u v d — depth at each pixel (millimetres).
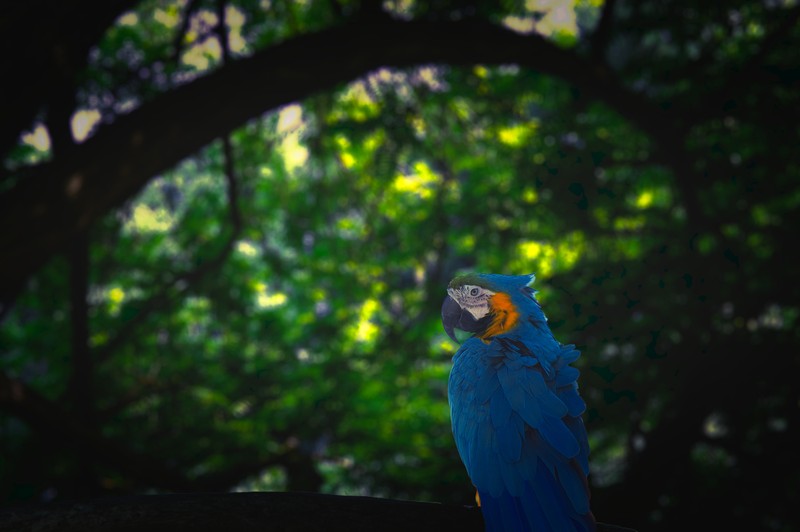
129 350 16453
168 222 17641
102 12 10500
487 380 3715
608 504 12578
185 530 2918
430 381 16906
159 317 16609
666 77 13664
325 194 16234
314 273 17109
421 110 14297
